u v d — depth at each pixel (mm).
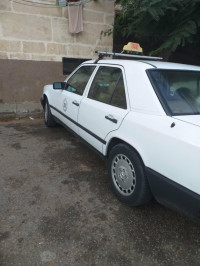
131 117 2531
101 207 2740
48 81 6586
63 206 2729
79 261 2025
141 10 4562
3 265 1956
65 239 2248
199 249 2203
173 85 2562
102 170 3623
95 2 6449
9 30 5785
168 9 4699
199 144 1854
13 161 3801
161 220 2564
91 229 2389
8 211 2605
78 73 4102
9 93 6250
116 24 6594
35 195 2914
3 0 5539
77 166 3719
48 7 5988
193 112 2369
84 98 3570
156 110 2344
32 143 4594
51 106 5012
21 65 6145
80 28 6391
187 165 1921
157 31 5488
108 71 3201
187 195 1930
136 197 2537
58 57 6496
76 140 4836
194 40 5875
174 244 2248
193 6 4699
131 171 2598
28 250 2113
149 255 2113
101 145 3105
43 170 3549
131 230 2400
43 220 2484
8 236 2258
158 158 2178
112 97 2965
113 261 2039
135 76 2672
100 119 3051
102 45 6945
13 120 6297
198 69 2979
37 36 6102
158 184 2203
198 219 1959
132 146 2477
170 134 2082
